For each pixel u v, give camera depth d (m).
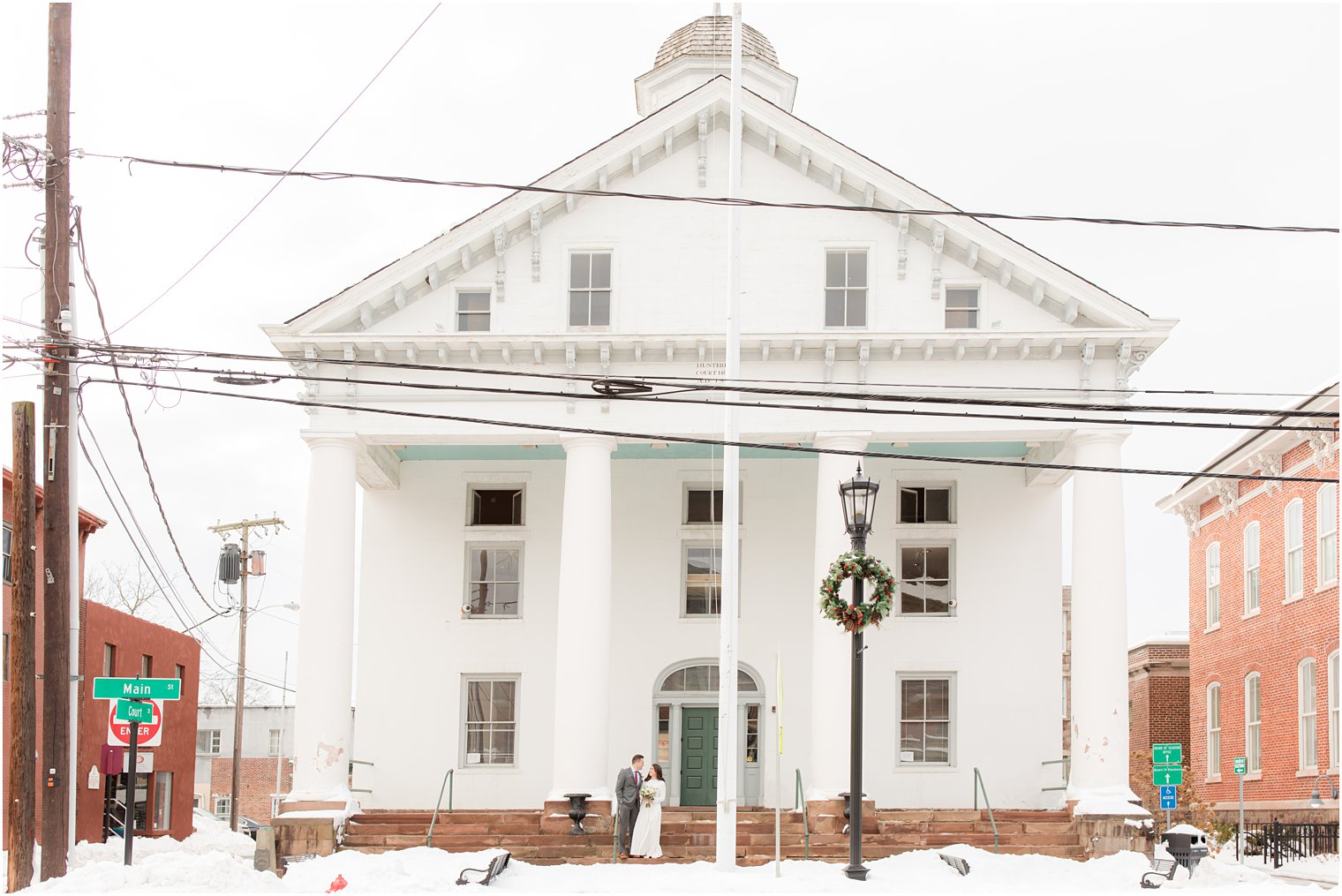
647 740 35.62
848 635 31.22
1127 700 30.78
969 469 36.62
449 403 32.16
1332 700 37.16
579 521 31.59
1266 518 42.62
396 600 36.59
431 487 37.12
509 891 23.83
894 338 31.28
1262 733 42.56
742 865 28.16
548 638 36.28
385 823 31.34
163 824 47.00
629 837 29.34
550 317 32.72
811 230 32.81
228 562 51.31
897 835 29.77
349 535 31.72
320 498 31.67
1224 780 45.94
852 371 31.81
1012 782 35.09
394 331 32.66
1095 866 26.77
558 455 36.69
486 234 32.59
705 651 36.00
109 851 29.66
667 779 35.56
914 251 32.66
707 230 32.91
